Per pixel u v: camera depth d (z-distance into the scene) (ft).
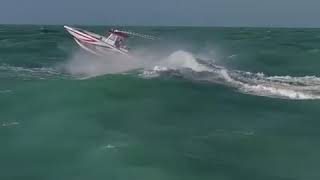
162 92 92.84
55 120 71.61
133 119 74.74
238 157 60.39
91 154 58.90
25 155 58.39
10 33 347.56
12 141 62.59
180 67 120.16
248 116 80.59
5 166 55.26
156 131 69.31
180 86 99.45
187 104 86.53
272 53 192.85
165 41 268.62
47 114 74.18
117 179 52.29
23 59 155.22
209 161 58.23
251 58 177.37
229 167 56.85
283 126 75.05
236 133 70.44
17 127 67.82
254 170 56.44
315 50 198.18
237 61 168.55
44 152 59.41
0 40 248.32
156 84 98.48
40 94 84.94
